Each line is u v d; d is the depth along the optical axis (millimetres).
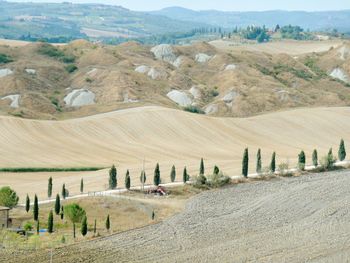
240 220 108812
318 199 122125
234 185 136875
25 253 88062
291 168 153750
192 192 130125
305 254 89375
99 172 152625
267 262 85812
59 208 112312
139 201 120125
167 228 102875
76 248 90938
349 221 107062
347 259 87188
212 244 94562
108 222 101812
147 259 86812
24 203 123250
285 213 113062
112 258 86812
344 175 145500
